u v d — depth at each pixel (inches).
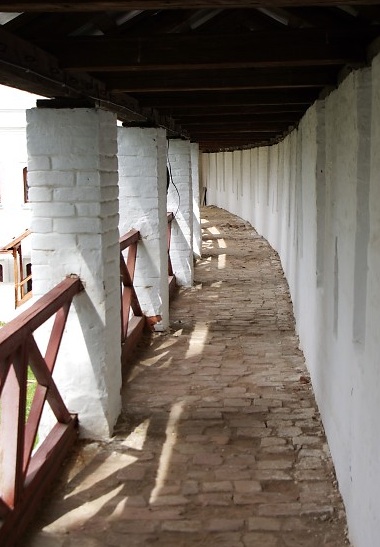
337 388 155.8
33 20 128.2
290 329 297.0
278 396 210.4
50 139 166.9
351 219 132.3
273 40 128.5
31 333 132.7
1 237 466.3
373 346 109.1
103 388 176.6
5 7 88.4
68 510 143.8
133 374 232.8
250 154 705.0
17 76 121.1
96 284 172.1
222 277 426.6
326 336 178.9
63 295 156.0
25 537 133.6
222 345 269.9
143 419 191.9
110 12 132.2
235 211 832.9
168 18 139.6
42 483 147.1
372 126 112.7
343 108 145.3
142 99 226.7
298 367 240.7
